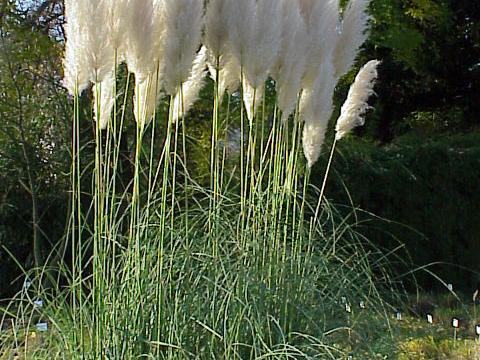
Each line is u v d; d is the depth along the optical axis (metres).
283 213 4.26
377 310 4.03
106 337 3.24
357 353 3.68
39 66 8.65
